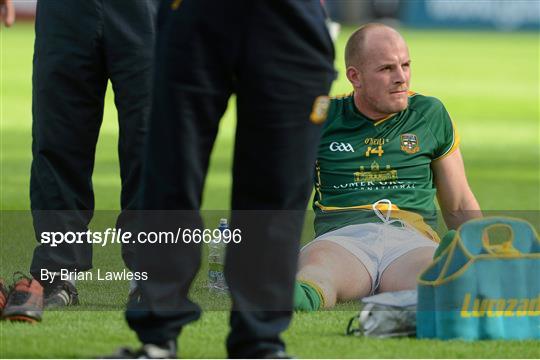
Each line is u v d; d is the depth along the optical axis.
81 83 20.92
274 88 15.65
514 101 92.62
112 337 18.38
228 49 15.64
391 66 22.61
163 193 15.91
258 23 15.54
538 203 40.16
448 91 99.69
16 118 66.75
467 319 18.48
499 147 60.88
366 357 17.34
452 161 23.48
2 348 17.55
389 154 23.05
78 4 20.69
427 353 17.59
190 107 15.76
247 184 16.09
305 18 15.57
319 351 17.61
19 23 176.25
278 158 15.88
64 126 21.00
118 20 20.66
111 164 47.09
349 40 23.16
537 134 68.75
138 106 20.80
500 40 181.25
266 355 15.97
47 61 20.91
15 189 39.50
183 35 15.60
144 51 20.69
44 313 20.30
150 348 15.89
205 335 18.59
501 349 17.89
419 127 23.20
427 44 165.12
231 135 63.28
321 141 23.28
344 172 23.08
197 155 15.92
